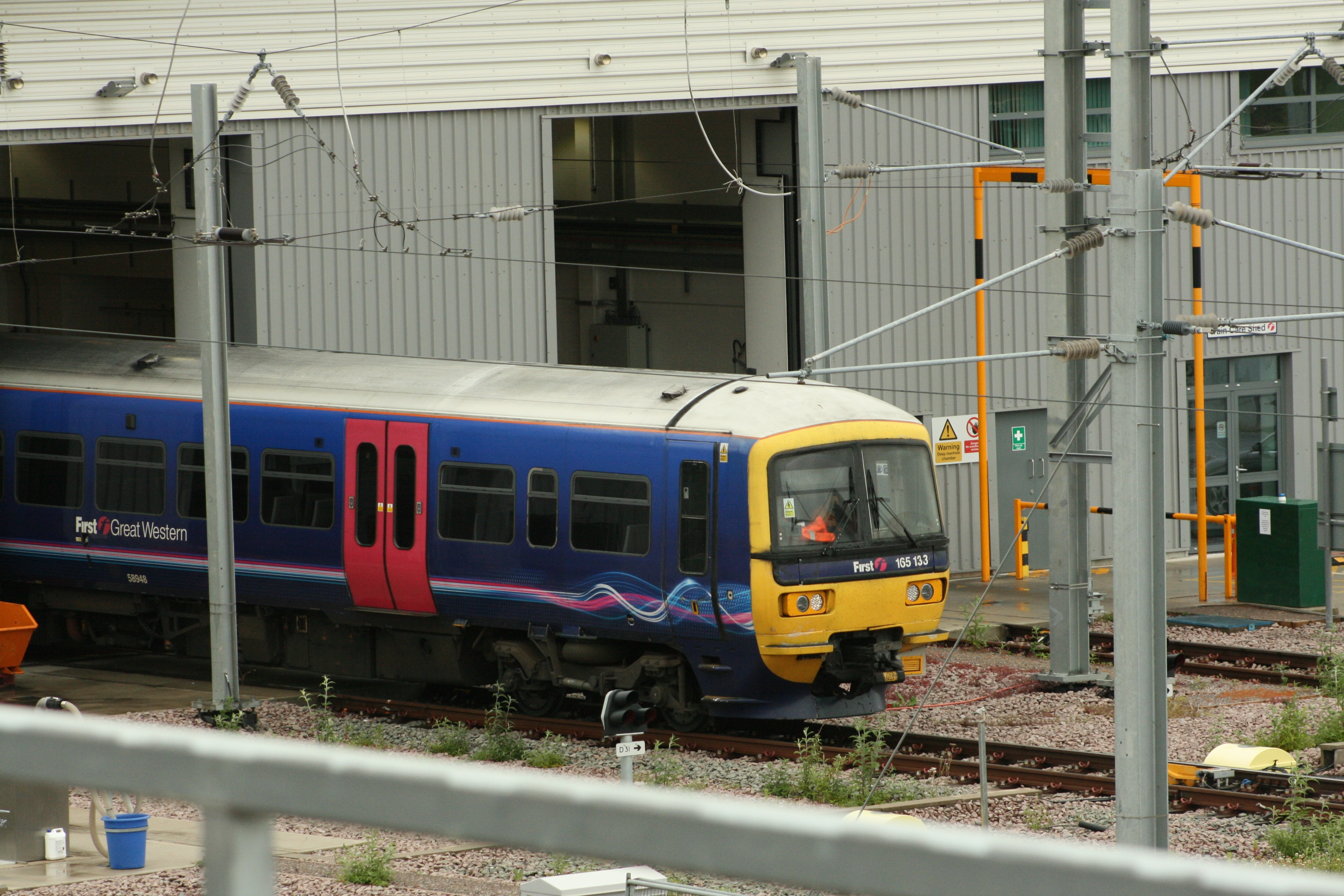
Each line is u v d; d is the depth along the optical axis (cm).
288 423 7538
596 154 13388
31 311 13438
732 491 6488
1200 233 10500
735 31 10062
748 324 11025
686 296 13238
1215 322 4750
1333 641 8750
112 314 13712
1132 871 462
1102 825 5306
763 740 6600
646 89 9881
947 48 10656
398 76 9400
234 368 7869
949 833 511
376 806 518
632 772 4394
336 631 7781
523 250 9812
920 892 477
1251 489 12094
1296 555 9719
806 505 6538
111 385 8062
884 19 10462
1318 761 6306
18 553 8312
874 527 6706
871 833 482
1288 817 5281
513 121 9688
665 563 6619
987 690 7788
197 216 6769
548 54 9694
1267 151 11756
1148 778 4612
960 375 11038
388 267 9500
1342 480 9056
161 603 8188
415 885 4472
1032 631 9050
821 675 6744
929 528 6912
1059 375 7644
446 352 9669
